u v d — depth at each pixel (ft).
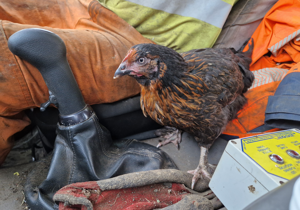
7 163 1.71
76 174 1.42
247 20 2.07
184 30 1.85
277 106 1.58
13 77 1.30
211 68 1.43
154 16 1.79
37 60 1.24
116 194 1.34
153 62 1.26
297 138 1.30
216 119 1.45
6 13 1.69
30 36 1.20
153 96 1.39
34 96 1.39
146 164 1.55
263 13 2.07
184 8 1.80
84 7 1.85
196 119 1.42
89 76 1.48
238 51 2.04
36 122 1.60
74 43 1.43
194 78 1.35
